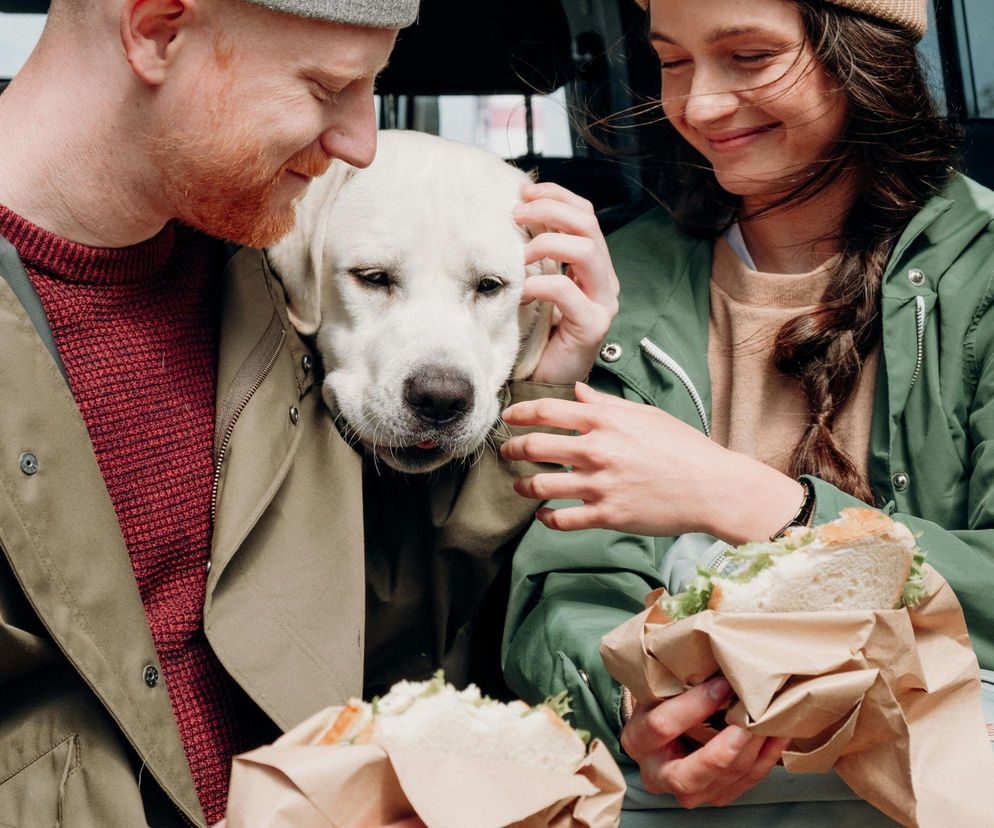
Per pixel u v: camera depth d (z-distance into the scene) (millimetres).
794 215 2229
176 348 1820
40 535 1489
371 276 2133
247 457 1800
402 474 2141
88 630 1525
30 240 1645
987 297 2047
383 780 1275
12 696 1553
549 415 1913
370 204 2117
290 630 1782
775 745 1534
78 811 1524
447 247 2123
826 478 2041
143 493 1748
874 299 2115
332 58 1583
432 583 2127
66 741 1534
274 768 1259
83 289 1697
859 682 1424
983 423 2004
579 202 2129
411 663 2258
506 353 2215
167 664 1773
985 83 2721
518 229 2195
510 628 2113
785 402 2209
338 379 2133
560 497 1909
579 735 1459
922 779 1506
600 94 2719
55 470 1518
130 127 1619
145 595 1774
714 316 2289
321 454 1982
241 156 1613
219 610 1749
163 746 1592
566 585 2082
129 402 1730
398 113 2840
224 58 1564
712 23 1967
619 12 2678
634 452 1867
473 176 2174
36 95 1652
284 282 2139
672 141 2512
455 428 2039
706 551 2039
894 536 1504
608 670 1621
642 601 2057
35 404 1510
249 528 1758
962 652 1584
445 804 1218
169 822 1655
